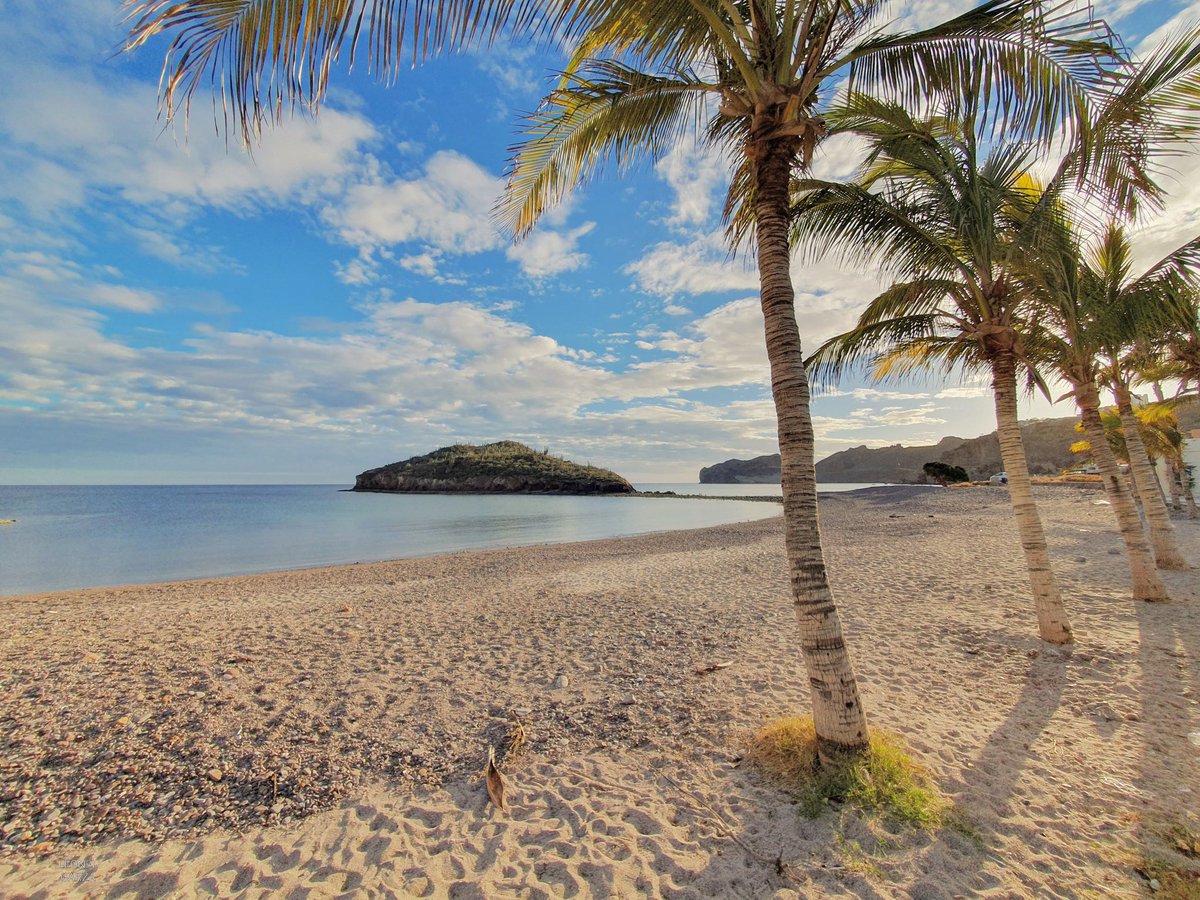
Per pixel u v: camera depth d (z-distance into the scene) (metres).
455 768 3.74
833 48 3.43
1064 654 5.35
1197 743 3.60
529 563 14.68
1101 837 2.77
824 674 3.30
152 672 5.54
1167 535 8.55
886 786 3.10
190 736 4.12
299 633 7.19
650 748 3.95
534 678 5.41
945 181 4.79
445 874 2.73
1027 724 4.00
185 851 2.91
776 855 2.75
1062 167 4.78
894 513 24.83
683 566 13.20
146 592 11.41
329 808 3.30
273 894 2.60
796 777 3.32
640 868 2.73
